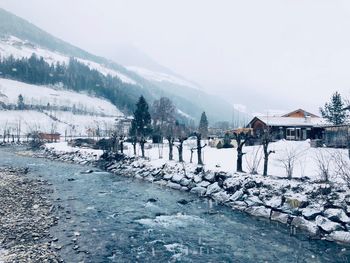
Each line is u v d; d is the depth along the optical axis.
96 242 21.12
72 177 47.31
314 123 66.06
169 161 48.25
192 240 21.89
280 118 69.56
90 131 145.62
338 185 26.94
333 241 21.52
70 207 29.59
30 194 33.53
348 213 23.09
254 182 31.58
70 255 18.89
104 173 52.03
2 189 34.47
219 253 19.73
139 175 47.72
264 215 26.98
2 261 17.27
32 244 20.03
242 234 23.03
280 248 20.50
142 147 56.75
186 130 105.50
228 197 31.92
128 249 20.16
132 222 25.64
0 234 21.34
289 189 28.48
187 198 34.09
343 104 64.19
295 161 39.78
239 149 37.12
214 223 25.55
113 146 66.19
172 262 18.41
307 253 19.69
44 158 74.94
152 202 32.31
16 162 64.81
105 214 27.67
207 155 52.34
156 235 22.75
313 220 24.02
